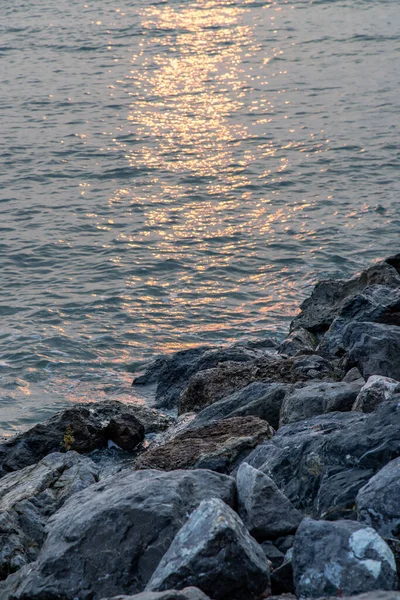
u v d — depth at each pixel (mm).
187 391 14477
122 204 35219
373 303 15359
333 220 31672
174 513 6930
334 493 7160
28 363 20609
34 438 13461
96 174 40250
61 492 10281
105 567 6676
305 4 101750
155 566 6598
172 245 29750
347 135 45781
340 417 9023
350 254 28047
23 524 9375
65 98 59031
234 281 26234
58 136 48219
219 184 37750
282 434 8891
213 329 22703
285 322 22984
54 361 20734
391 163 39844
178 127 49719
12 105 57156
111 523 6945
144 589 6273
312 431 8664
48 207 35000
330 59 70750
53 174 40375
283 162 40938
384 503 6449
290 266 27281
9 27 92000
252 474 7410
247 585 6016
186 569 5984
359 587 5715
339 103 54312
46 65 72375
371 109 52031
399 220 31266
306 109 53062
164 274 27016
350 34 82812
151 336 22328
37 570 6875
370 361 11641
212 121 50969
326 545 6012
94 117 53062
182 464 9141
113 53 77188
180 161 42094
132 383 19391
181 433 10203
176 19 94250
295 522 7020
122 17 95625
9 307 24516
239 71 67438
